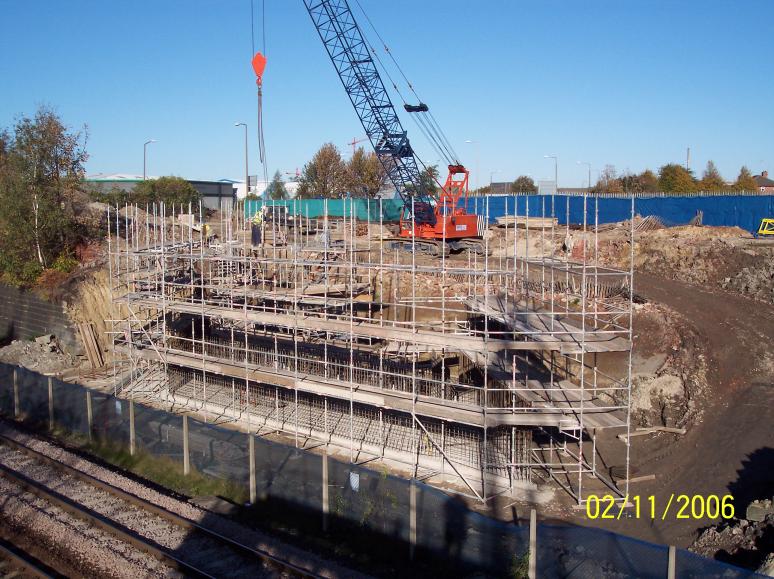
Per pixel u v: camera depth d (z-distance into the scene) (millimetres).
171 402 23000
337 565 12133
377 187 61531
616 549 10461
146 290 26047
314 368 22109
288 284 24812
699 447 18312
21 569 12117
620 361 23469
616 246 36656
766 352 22734
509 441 17203
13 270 32594
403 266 17250
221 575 11617
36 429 20312
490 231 43969
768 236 36500
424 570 12133
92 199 43812
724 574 9570
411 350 20469
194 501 15008
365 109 38875
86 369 26969
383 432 19266
